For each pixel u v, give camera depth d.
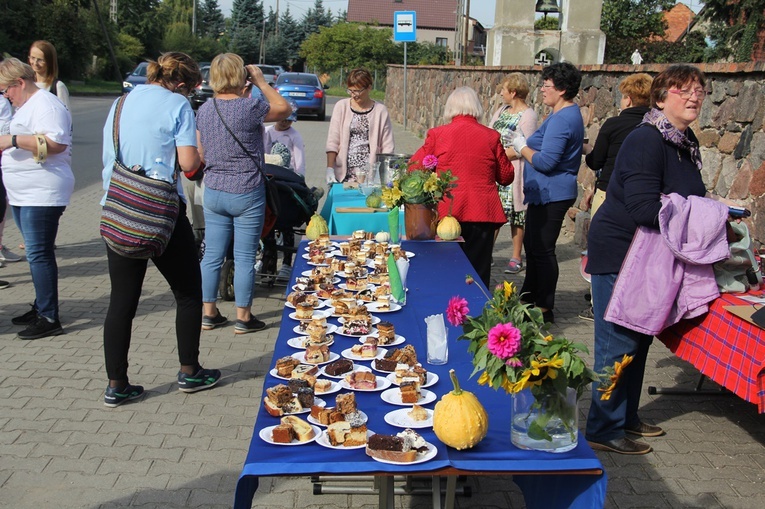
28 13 41.00
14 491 3.54
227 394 4.70
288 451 2.44
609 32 29.38
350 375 2.97
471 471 2.36
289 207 6.66
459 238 5.54
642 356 4.07
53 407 4.43
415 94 23.00
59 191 5.36
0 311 6.13
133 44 50.94
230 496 3.56
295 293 3.98
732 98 6.16
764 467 3.98
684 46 29.27
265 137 7.32
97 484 3.63
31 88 5.21
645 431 4.29
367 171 7.06
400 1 70.56
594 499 2.42
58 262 7.69
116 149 4.16
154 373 4.98
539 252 6.00
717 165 6.36
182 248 4.46
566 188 5.83
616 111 8.25
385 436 2.40
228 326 5.96
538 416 2.44
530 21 14.01
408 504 3.60
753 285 4.04
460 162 5.73
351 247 5.07
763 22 25.80
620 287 3.67
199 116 5.36
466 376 3.06
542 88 5.88
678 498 3.66
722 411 4.65
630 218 3.68
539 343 2.42
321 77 50.12
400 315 3.81
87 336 5.62
